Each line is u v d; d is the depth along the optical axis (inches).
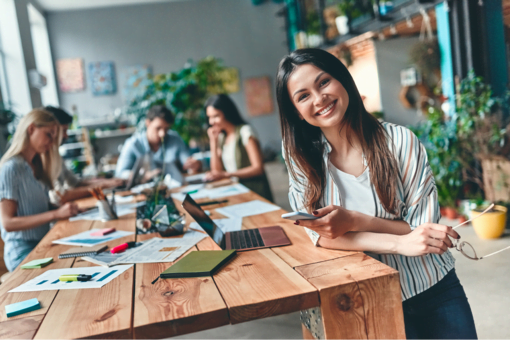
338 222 48.4
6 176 90.8
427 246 45.6
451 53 167.3
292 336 89.1
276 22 447.5
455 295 50.8
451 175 154.9
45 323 39.0
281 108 52.4
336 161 53.9
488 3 156.4
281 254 53.2
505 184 142.7
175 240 65.0
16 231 90.2
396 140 49.8
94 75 414.9
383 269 44.8
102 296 44.4
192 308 39.3
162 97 245.9
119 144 352.2
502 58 157.9
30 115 96.0
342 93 47.7
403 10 191.0
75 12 409.7
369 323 42.6
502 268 109.0
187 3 429.4
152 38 424.5
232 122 132.7
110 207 89.2
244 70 445.4
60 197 118.6
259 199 97.4
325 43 277.4
